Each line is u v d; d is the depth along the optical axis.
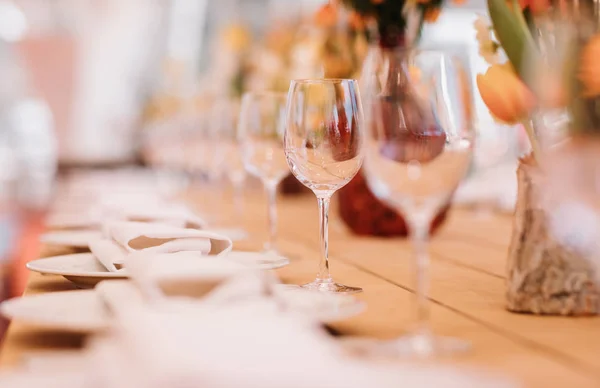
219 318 0.67
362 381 0.56
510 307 1.02
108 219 1.60
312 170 1.18
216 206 3.09
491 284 1.25
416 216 0.82
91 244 1.27
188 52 10.40
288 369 0.55
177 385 0.52
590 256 0.98
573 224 0.98
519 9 0.96
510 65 1.01
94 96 9.75
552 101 0.90
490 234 2.07
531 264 1.00
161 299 0.78
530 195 0.99
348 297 0.92
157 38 10.09
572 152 0.86
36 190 9.52
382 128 0.81
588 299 0.99
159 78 10.09
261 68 3.48
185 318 0.67
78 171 7.05
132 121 8.74
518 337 0.88
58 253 1.62
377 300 1.12
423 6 1.95
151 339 0.60
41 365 0.67
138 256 0.96
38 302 0.89
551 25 0.98
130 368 0.57
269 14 9.27
